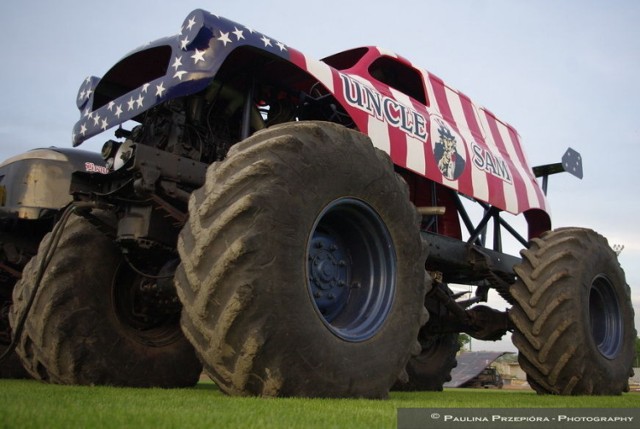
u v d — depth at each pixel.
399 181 3.46
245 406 2.13
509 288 5.11
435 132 4.82
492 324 5.82
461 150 5.10
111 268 3.73
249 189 2.70
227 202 2.67
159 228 3.38
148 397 2.46
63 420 1.57
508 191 5.62
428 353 6.66
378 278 3.29
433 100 5.22
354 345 2.97
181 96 3.37
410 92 5.42
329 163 2.98
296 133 2.95
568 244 5.09
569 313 4.79
